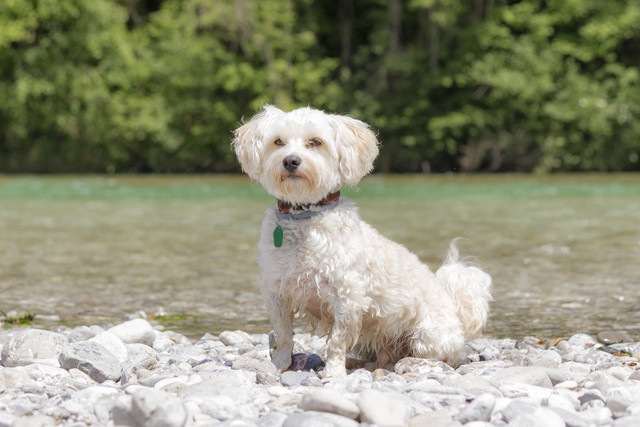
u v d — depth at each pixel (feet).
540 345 17.31
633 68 92.89
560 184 72.23
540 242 34.91
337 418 10.07
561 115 90.74
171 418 9.80
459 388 11.78
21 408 10.71
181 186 70.28
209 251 32.53
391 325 14.75
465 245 33.83
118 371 13.67
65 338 15.25
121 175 90.99
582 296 23.06
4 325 19.40
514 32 97.96
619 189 66.49
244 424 9.83
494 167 95.40
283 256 13.93
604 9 94.17
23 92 87.76
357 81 96.78
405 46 99.60
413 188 67.82
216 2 92.58
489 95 95.55
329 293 13.88
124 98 94.48
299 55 95.61
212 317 20.74
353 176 14.92
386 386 12.03
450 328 15.05
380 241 14.70
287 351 14.55
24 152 95.81
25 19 88.22
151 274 27.17
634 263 29.04
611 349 16.39
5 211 49.60
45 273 27.37
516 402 10.44
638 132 92.02
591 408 10.91
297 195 13.84
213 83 93.56
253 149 15.01
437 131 92.27
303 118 14.48
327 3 100.27
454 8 92.27
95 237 37.09
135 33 97.09
